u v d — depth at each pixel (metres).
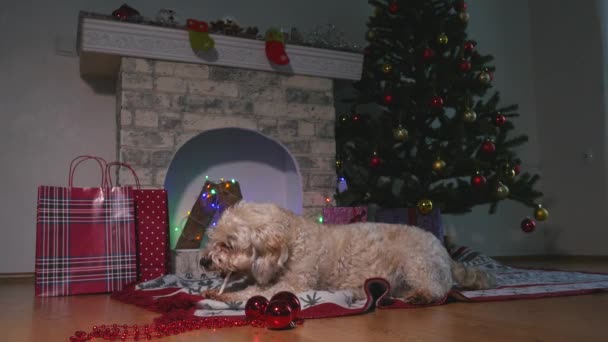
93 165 4.84
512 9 7.45
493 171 4.98
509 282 3.52
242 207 2.42
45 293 3.33
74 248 3.49
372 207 5.68
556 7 7.09
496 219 6.88
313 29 6.08
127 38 4.17
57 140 4.74
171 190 4.93
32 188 4.61
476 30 7.11
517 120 7.14
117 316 2.39
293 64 4.82
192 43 4.30
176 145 4.30
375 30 5.25
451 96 4.98
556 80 7.05
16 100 4.64
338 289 2.58
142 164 4.17
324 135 4.96
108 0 5.07
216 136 5.19
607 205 6.30
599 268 5.05
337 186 5.13
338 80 5.20
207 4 5.52
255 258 2.30
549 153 7.10
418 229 2.78
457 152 4.69
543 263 5.89
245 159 5.30
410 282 2.57
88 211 3.60
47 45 4.80
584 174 6.61
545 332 1.85
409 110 4.92
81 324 2.17
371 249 2.62
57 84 4.80
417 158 4.87
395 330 1.91
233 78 4.60
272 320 1.89
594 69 6.52
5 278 4.36
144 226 3.87
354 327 1.98
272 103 4.75
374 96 5.22
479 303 2.61
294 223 2.48
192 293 2.98
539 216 4.85
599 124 6.43
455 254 5.16
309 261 2.45
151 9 5.24
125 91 4.18
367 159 4.98
